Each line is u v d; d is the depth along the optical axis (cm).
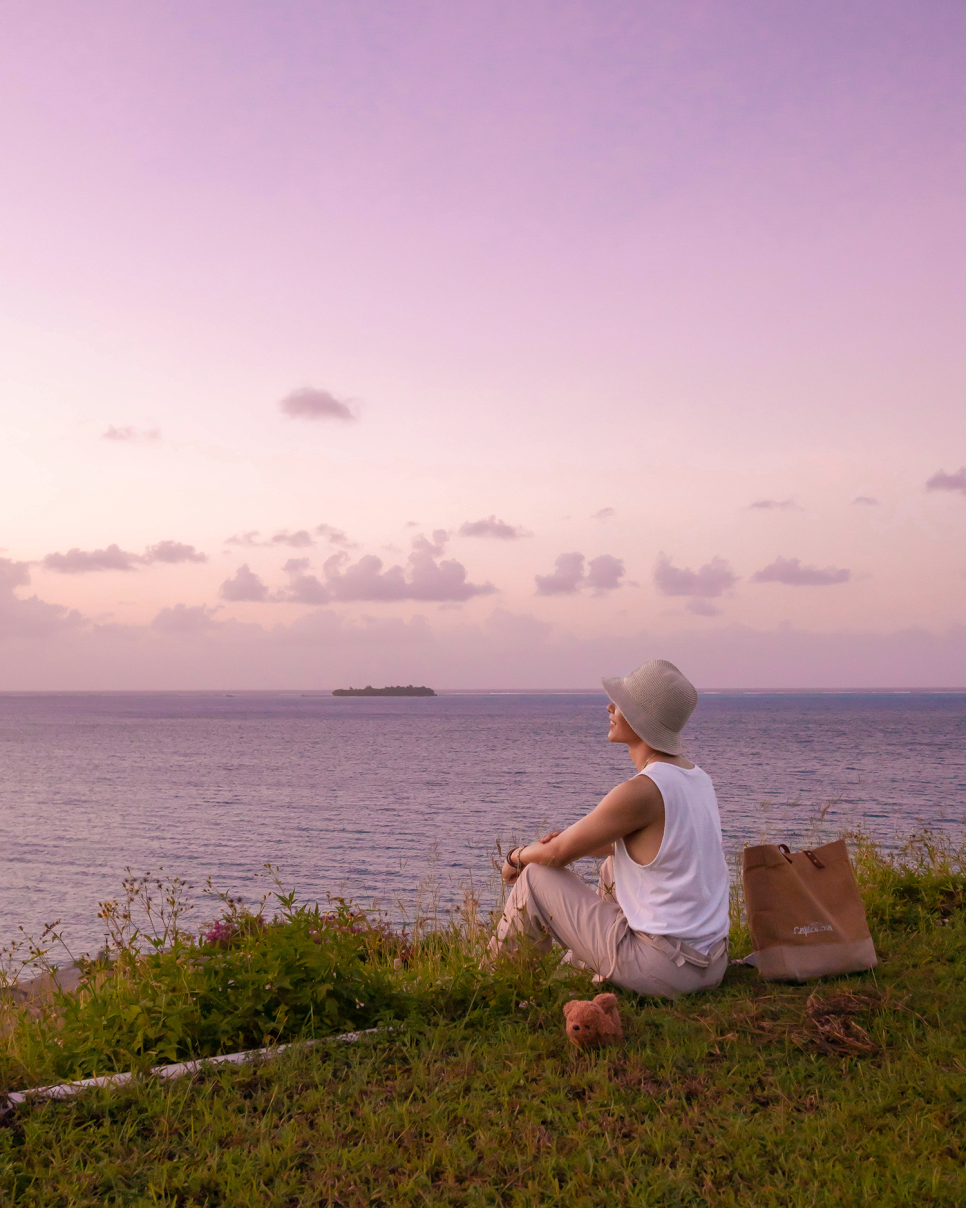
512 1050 359
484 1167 270
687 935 414
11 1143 281
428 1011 409
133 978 425
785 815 3775
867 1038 361
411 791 6372
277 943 407
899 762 7806
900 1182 256
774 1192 254
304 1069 338
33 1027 379
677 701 430
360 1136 290
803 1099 315
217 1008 379
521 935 445
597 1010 357
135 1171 267
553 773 7619
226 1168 266
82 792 6850
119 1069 338
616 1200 252
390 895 2653
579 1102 314
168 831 4703
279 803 5903
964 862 681
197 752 11388
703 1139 288
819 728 14900
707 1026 376
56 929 2577
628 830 416
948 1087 316
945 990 424
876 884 643
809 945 443
